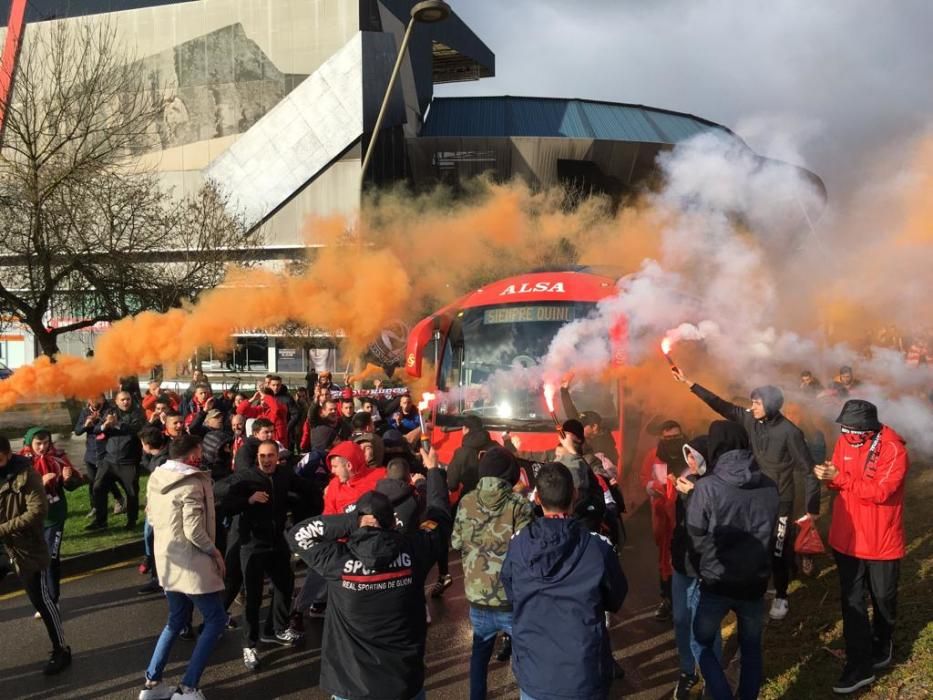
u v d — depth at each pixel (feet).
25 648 19.81
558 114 149.89
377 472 19.83
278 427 37.78
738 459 13.85
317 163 129.59
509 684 17.31
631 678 17.53
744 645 14.19
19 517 17.61
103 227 54.85
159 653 16.72
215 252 59.11
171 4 138.92
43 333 52.75
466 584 14.62
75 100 57.11
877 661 15.64
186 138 139.74
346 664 12.00
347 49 129.08
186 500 16.49
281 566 19.49
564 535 11.23
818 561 24.13
